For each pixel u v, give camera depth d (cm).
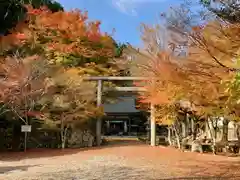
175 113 1711
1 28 2005
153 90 1206
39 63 1712
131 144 2033
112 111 2938
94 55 2119
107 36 2139
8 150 1784
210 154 1559
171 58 906
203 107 991
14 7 2005
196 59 837
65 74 1816
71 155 1515
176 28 880
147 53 1020
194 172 1066
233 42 767
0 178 949
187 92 948
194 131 1820
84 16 2055
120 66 2155
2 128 1905
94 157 1434
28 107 1730
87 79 1991
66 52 1989
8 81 1605
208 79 834
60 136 1908
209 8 778
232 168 1145
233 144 1599
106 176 980
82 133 1933
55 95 1778
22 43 1884
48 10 2027
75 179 932
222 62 788
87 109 1861
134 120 3369
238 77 671
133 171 1073
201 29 812
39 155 1539
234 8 737
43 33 2005
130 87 2008
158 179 944
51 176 975
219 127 1747
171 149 1723
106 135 3319
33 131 1894
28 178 945
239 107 893
